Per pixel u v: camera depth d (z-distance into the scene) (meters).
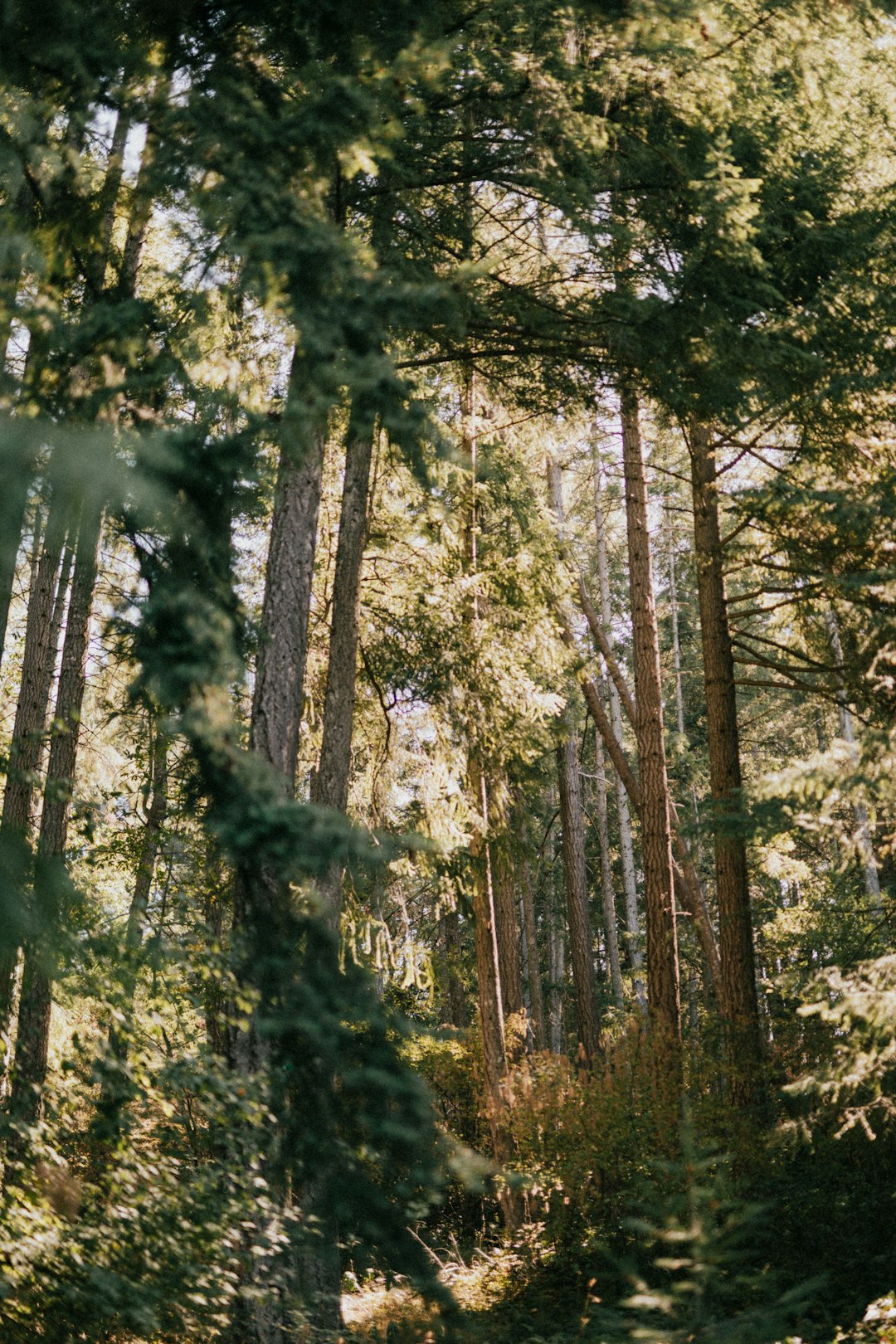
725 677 12.78
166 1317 4.71
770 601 13.13
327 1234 3.41
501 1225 13.46
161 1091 4.99
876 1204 9.27
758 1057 11.50
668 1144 10.48
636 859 32.25
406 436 4.25
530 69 6.51
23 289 3.36
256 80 4.87
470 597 12.80
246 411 3.73
